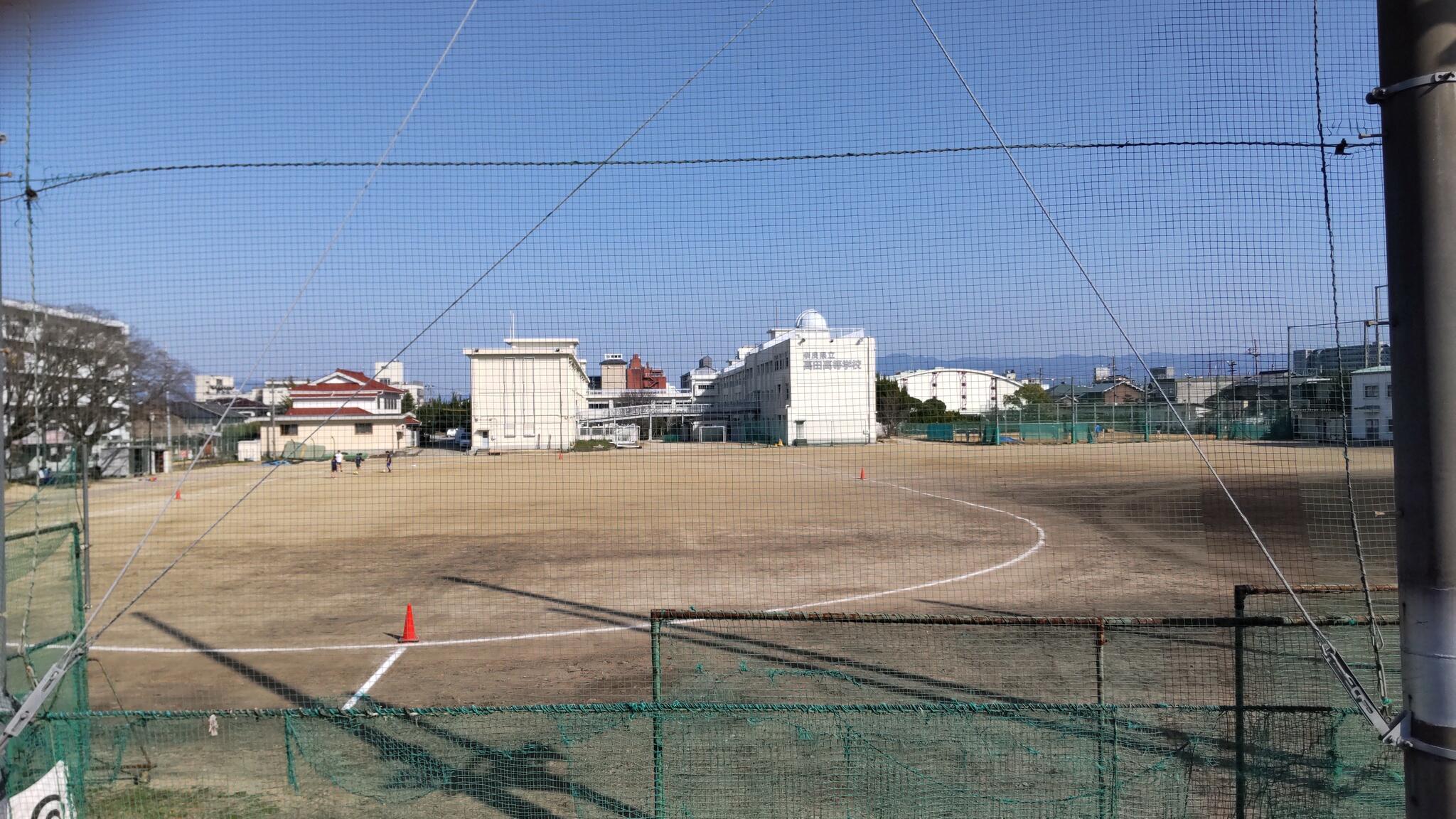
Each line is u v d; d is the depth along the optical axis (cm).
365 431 4291
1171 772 550
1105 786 479
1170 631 912
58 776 496
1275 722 504
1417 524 299
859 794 533
